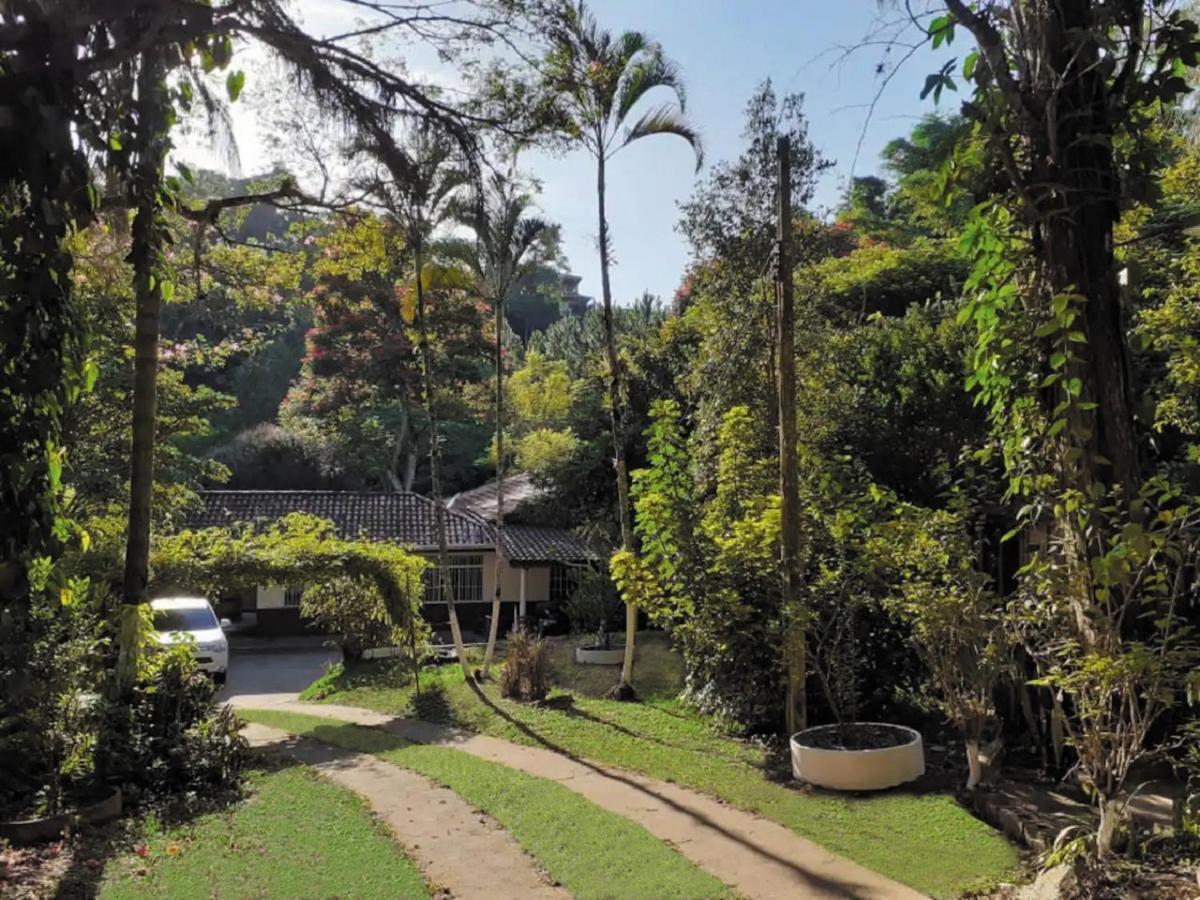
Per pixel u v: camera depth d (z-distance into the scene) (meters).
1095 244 5.44
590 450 23.20
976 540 6.95
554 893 5.23
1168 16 4.97
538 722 10.74
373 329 30.53
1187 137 8.62
